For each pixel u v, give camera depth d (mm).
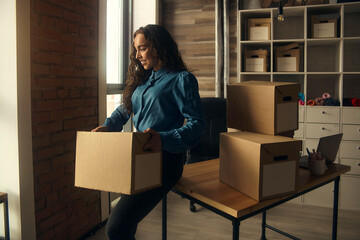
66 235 2309
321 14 3588
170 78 1432
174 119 1479
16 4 1802
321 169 1708
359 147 3182
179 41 4094
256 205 1263
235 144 1437
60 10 2148
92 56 2533
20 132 1876
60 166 2225
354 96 3602
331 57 3654
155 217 2980
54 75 2123
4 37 1840
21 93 1868
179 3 4055
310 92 3732
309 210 3189
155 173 1262
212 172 1761
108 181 1214
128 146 1159
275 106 1522
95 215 2666
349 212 3160
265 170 1286
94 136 1261
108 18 3383
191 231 2680
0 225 1973
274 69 3555
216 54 3895
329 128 3256
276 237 2576
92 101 2559
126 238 1351
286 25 3740
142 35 1477
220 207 1273
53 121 2137
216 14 3863
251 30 3500
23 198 1913
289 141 1342
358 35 3545
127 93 1691
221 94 3943
